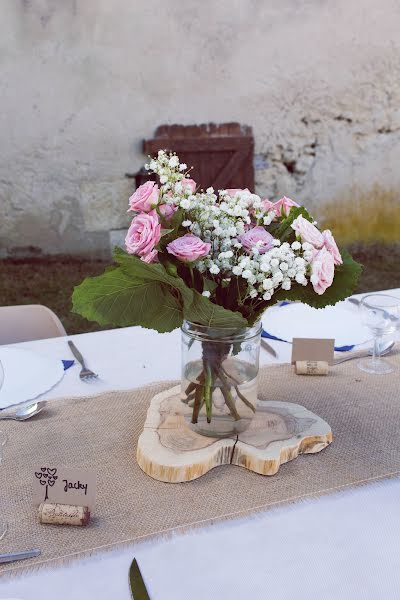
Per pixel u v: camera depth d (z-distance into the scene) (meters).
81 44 4.28
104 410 1.48
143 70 4.42
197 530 1.12
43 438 1.37
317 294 1.28
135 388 1.58
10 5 4.11
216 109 4.62
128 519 1.14
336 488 1.22
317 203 5.05
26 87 4.28
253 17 4.52
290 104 4.77
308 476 1.26
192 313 1.19
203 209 1.20
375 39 4.83
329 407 1.50
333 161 5.00
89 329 4.54
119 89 4.42
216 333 1.25
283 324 1.94
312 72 4.76
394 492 1.22
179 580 1.02
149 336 1.91
